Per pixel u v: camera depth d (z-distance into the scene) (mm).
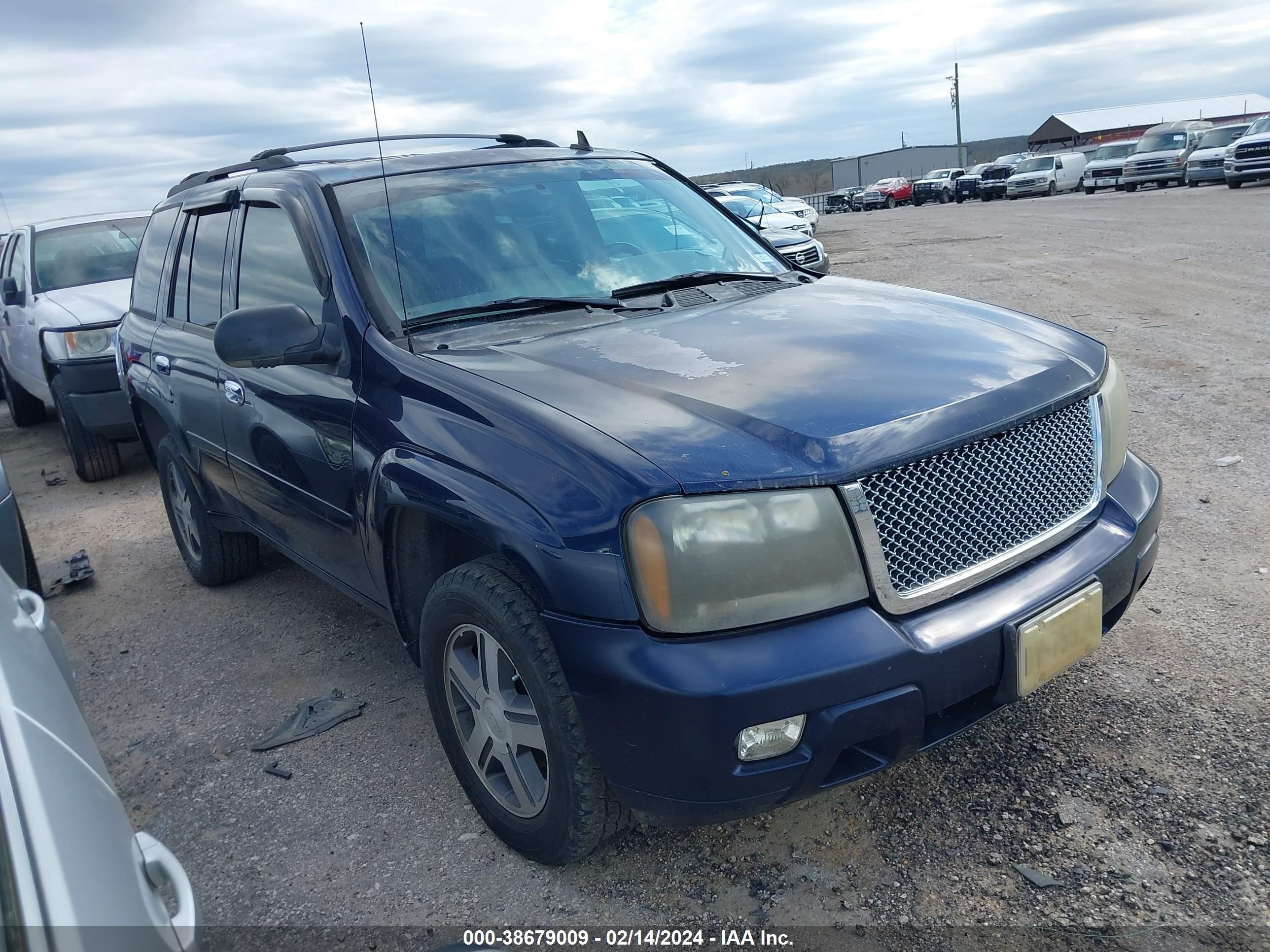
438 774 2977
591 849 2330
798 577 2006
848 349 2508
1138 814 2438
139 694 3750
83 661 4113
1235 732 2707
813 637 1997
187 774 3133
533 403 2289
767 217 17828
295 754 3172
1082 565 2336
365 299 2850
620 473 2023
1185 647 3174
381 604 2951
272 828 2795
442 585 2455
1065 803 2506
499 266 3047
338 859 2625
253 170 3783
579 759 2176
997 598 2189
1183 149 30547
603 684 2035
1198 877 2221
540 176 3443
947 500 2168
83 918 1061
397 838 2689
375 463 2645
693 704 1934
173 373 4094
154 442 4785
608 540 2020
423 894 2453
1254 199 21453
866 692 1997
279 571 4941
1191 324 8172
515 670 2379
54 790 1247
